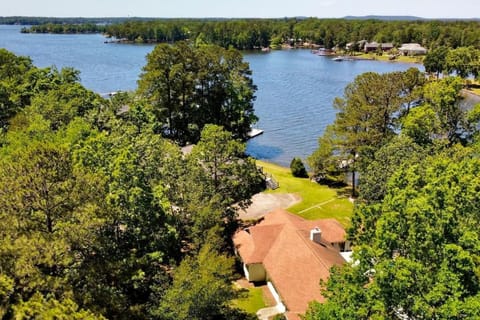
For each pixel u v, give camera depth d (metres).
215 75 70.38
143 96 66.25
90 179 23.66
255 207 49.59
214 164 41.09
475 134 45.56
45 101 52.62
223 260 30.64
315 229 34.81
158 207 29.55
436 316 17.44
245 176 41.47
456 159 36.78
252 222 43.75
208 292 26.91
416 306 17.42
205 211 34.31
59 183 22.44
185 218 36.12
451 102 46.00
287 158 71.38
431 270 18.67
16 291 18.64
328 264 30.83
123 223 28.06
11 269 18.45
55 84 68.00
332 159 55.31
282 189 55.69
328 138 56.25
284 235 36.19
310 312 23.09
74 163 29.16
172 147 41.31
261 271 35.38
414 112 45.44
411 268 18.06
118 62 174.75
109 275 24.33
